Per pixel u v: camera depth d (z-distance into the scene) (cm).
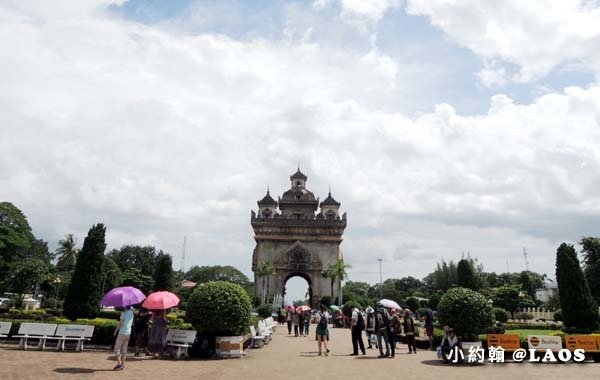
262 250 7950
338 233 7975
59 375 1391
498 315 4994
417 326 3231
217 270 13638
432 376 1571
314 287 7650
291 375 1555
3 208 6825
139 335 1991
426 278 15862
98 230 3175
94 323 2370
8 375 1359
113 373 1475
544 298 10300
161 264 4041
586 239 6247
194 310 2011
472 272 3909
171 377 1434
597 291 5862
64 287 7694
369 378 1516
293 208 8944
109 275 9262
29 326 2086
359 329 2266
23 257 7725
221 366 1727
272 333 3881
